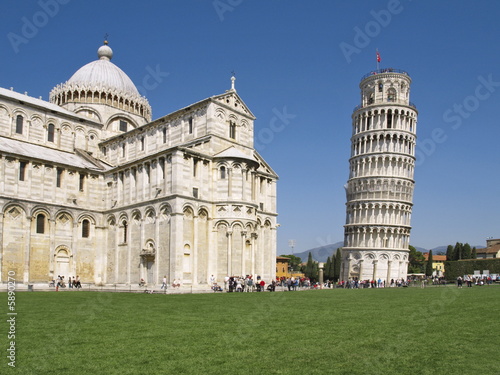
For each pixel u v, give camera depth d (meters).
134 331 22.25
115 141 84.06
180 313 29.94
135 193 69.50
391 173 130.25
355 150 137.62
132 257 67.75
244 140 74.75
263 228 77.00
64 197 70.44
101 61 96.69
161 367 15.60
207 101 69.19
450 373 15.19
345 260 132.75
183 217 62.22
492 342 19.94
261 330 22.80
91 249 72.94
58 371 15.12
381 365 16.12
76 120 83.75
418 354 17.70
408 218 133.38
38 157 67.25
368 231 129.25
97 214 73.81
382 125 133.25
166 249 61.94
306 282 85.62
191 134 71.38
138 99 94.69
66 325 23.97
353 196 133.88
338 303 38.38
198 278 63.50
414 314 29.78
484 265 132.12
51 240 67.62
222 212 66.56
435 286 89.81
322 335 21.47
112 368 15.46
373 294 53.03
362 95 140.62
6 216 63.03
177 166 62.12
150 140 77.75
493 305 36.25
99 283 72.19
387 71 136.25
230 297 45.78
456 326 24.33
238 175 67.94
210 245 65.75
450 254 172.00
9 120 74.56
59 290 61.47
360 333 22.05
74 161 75.62
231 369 15.47
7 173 63.88
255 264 73.38
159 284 62.12
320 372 15.24
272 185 80.06
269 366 15.89
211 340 20.09
